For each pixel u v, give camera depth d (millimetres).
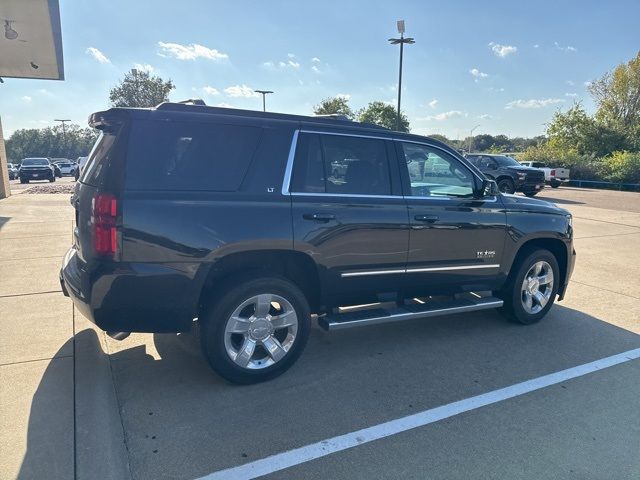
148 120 3336
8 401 3316
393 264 4215
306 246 3742
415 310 4348
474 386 3773
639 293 6500
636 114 42062
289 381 3795
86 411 3229
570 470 2775
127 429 3086
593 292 6531
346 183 4004
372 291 4219
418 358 4281
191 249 3348
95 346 4250
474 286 4801
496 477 2705
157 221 3250
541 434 3133
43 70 14930
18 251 7820
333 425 3191
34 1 9477
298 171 3781
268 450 2910
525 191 21203
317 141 3898
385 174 4207
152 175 3289
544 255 5129
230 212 3457
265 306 3666
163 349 4297
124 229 3186
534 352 4461
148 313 3338
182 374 3846
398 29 23922
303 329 3844
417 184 4387
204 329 3537
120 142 3271
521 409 3439
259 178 3621
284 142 3744
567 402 3549
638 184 30469
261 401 3473
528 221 4973
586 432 3162
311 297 4148
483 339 4758
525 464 2822
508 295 5102
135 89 51906
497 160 21828
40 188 22125
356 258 4012
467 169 4719
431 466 2793
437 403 3504
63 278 3727
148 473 2678
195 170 3428
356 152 4086
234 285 3545
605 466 2816
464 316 5469
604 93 43656
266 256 3717
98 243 3203
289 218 3658
